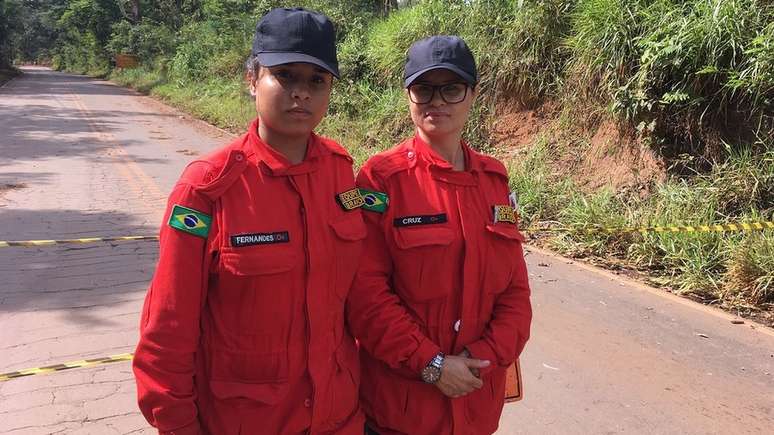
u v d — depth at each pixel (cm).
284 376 144
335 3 1403
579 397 288
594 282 429
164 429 137
